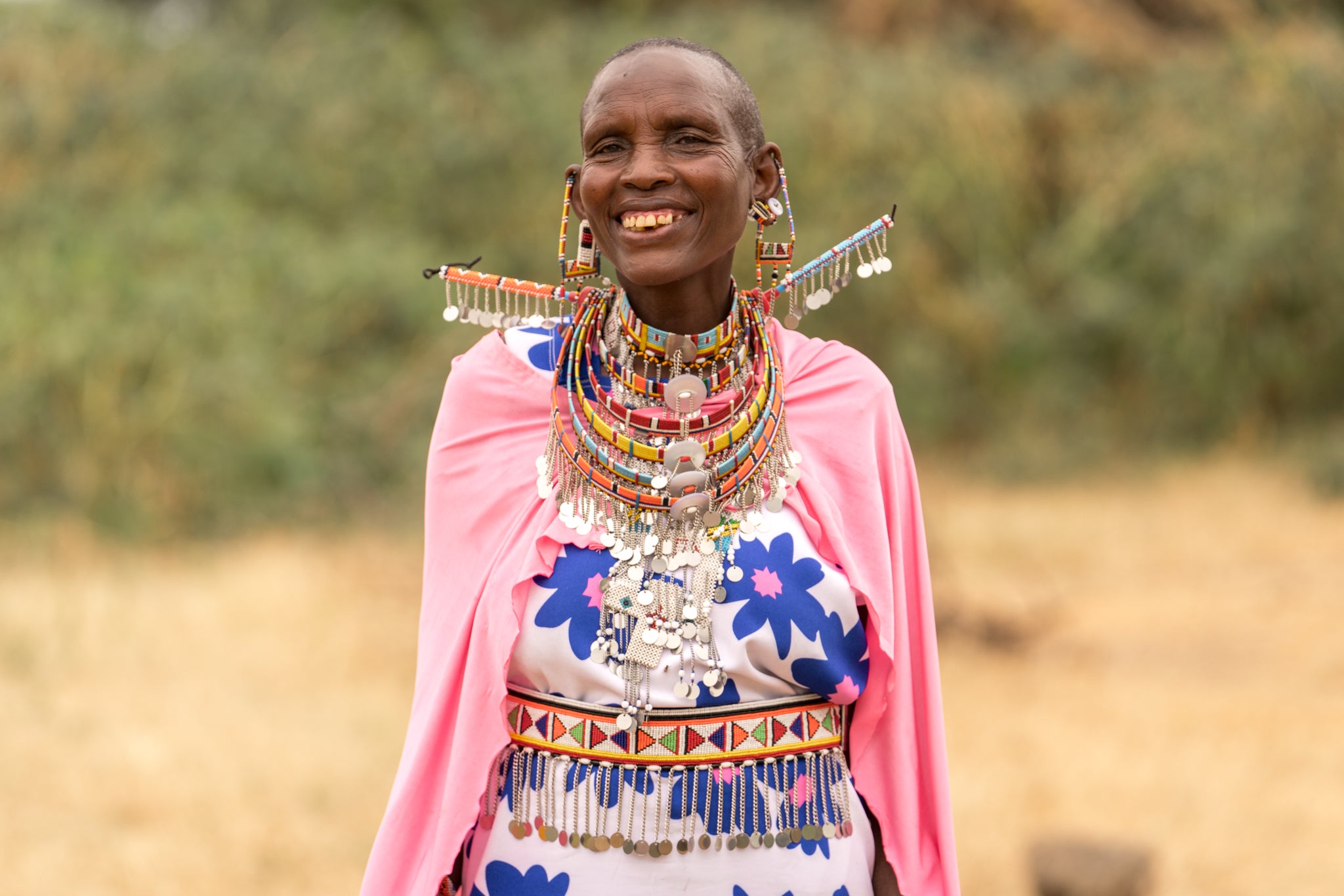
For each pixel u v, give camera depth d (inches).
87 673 319.3
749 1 803.4
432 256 590.2
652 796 90.0
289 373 516.7
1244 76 718.5
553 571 92.1
